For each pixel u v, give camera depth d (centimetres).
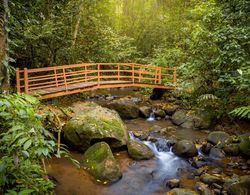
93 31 1141
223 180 469
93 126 588
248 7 665
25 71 677
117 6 1827
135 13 1816
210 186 460
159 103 1052
